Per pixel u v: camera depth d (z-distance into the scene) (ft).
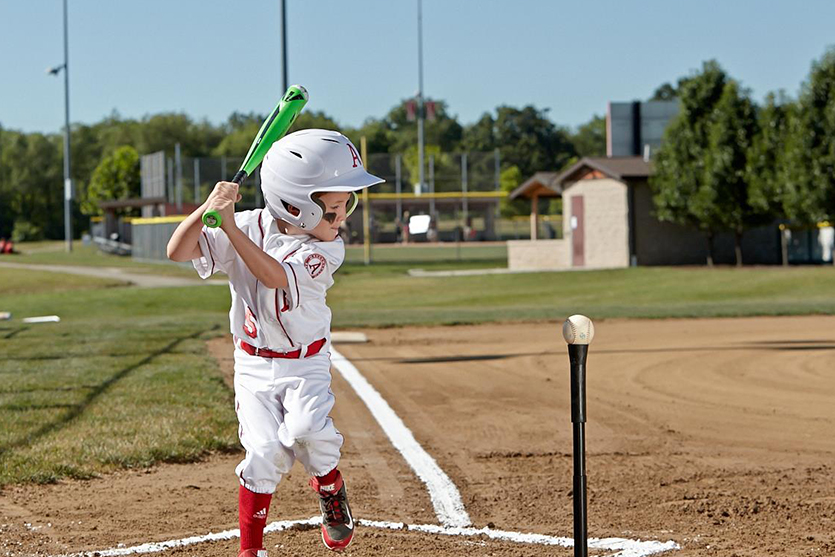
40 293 177.47
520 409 53.21
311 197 23.31
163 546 28.91
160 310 147.74
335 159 23.47
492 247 345.92
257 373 24.29
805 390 57.93
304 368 24.30
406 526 31.27
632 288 160.04
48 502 34.04
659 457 41.47
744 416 50.44
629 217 191.42
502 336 88.74
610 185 195.11
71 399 51.93
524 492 35.76
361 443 44.91
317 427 23.73
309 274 23.20
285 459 24.08
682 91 182.70
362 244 371.97
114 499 34.60
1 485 35.86
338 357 75.20
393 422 49.73
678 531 30.53
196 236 23.22
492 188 378.73
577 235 203.10
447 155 379.96
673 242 193.16
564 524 31.50
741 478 37.58
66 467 37.99
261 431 24.04
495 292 164.86
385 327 97.30
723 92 177.88
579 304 143.33
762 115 173.88
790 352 73.20
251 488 24.07
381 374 66.33
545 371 66.80
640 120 241.14
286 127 23.41
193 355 72.74
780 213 173.58
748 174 172.96
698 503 33.76
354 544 29.27
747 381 61.31
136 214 424.87
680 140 181.27
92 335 89.25
